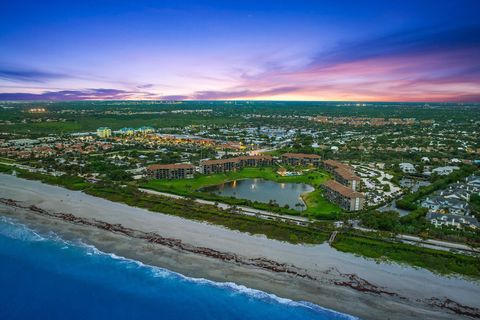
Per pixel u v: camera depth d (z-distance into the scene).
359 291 96.81
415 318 86.69
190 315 91.06
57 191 188.62
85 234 134.62
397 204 165.38
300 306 92.19
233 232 134.00
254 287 100.19
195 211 153.88
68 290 101.50
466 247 119.50
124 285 103.12
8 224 144.50
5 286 103.44
